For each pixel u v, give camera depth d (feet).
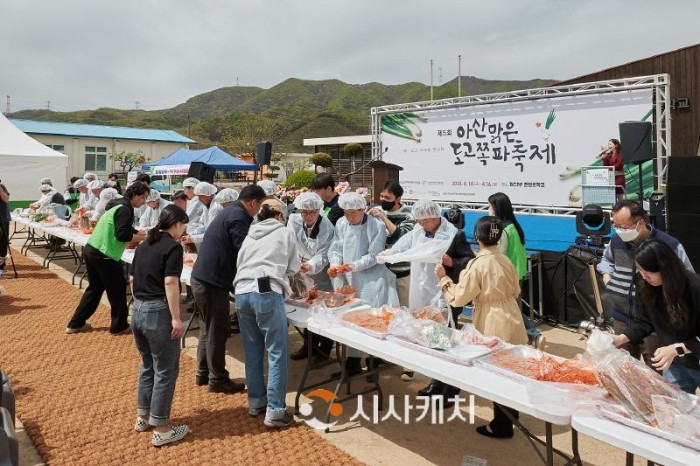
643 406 5.83
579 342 16.12
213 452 9.16
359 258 12.70
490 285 9.23
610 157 18.51
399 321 9.38
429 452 9.36
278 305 10.02
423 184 24.30
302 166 115.55
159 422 9.27
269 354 10.08
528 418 10.89
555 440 9.88
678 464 4.97
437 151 23.63
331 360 13.06
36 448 9.31
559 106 19.63
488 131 21.72
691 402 5.97
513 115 20.92
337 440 9.80
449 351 8.21
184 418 10.53
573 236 19.15
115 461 8.83
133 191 16.20
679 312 6.91
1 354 14.34
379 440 9.80
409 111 24.59
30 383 12.33
